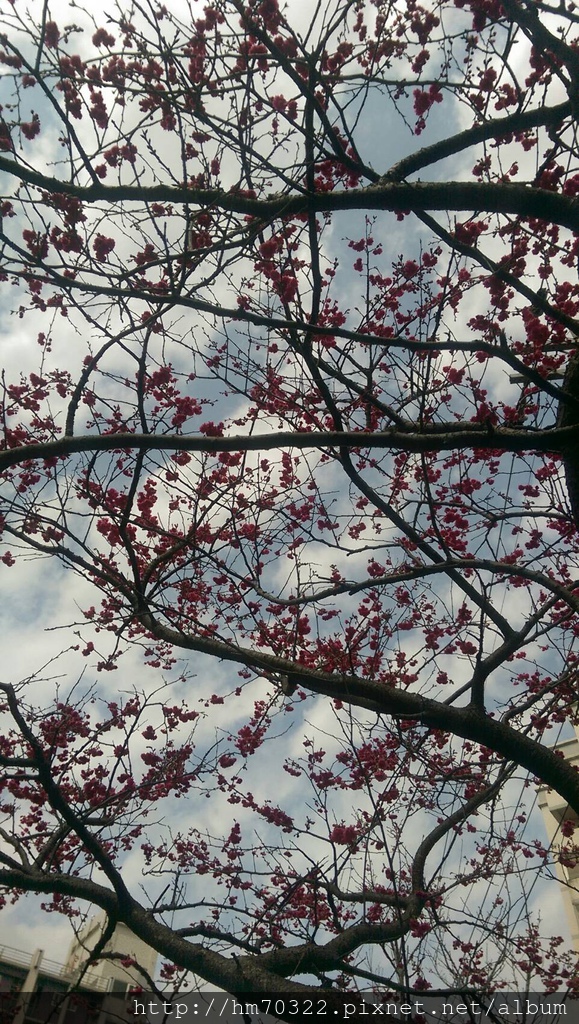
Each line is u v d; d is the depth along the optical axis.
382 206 5.17
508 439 4.95
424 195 5.10
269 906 5.73
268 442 5.02
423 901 6.14
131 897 6.05
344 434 4.99
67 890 6.20
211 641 6.53
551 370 6.19
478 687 5.76
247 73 4.80
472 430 5.30
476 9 5.29
